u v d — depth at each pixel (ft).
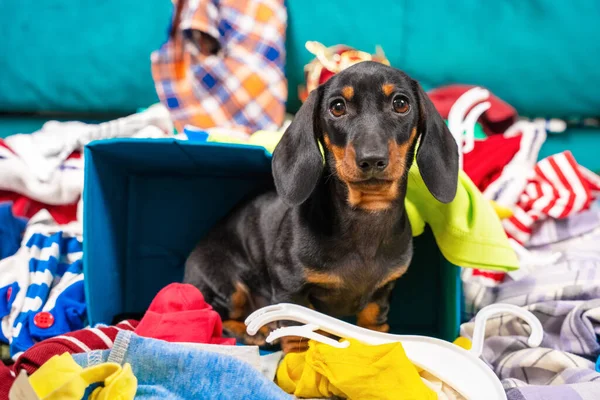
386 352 3.09
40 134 5.42
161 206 5.25
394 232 3.83
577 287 4.41
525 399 3.11
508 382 3.52
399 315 5.08
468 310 4.63
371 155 3.08
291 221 3.94
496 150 5.24
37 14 6.33
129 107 6.59
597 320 4.03
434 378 3.27
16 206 5.08
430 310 5.02
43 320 4.20
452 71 6.28
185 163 4.67
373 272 3.89
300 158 3.61
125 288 5.08
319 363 3.23
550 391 3.16
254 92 5.67
